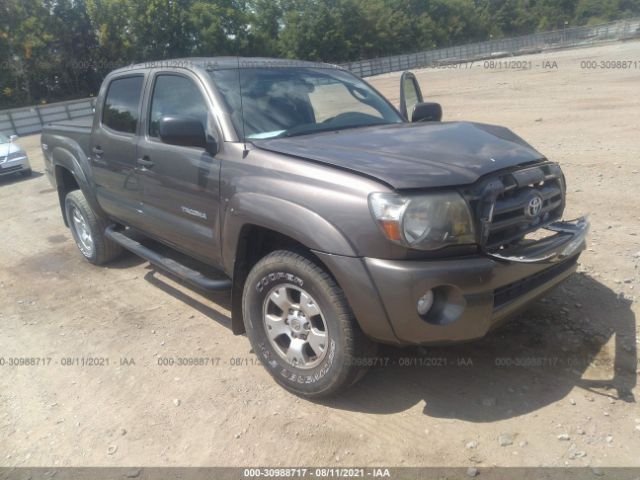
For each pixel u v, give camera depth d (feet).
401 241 8.05
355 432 9.08
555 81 66.23
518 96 54.54
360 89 14.01
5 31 126.41
